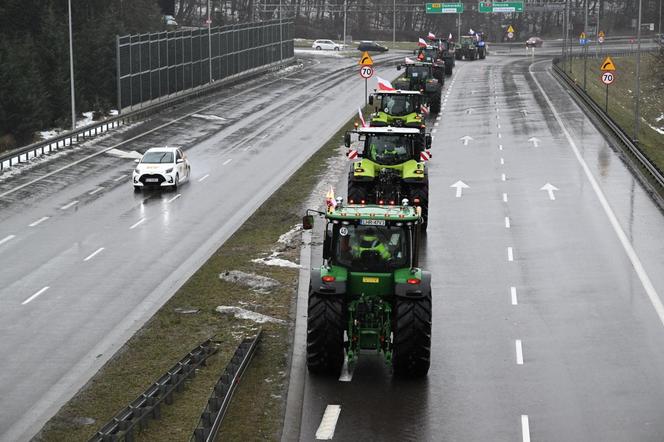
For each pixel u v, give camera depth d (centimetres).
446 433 3003
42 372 3662
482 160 8306
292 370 3522
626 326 4116
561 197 6812
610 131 9800
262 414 3105
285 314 4212
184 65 13100
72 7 13962
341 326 3353
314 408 3177
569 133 9731
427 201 5750
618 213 6331
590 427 3064
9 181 7656
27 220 6331
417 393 3328
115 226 6131
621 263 5138
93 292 4709
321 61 18588
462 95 13050
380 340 3394
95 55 13188
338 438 2952
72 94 10131
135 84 11594
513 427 3061
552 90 13550
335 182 7369
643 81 18712
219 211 6556
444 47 16062
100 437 2720
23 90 11150
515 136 9594
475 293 4612
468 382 3456
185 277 4925
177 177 7406
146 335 3944
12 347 3947
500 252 5359
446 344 3881
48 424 3072
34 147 8656
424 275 3394
